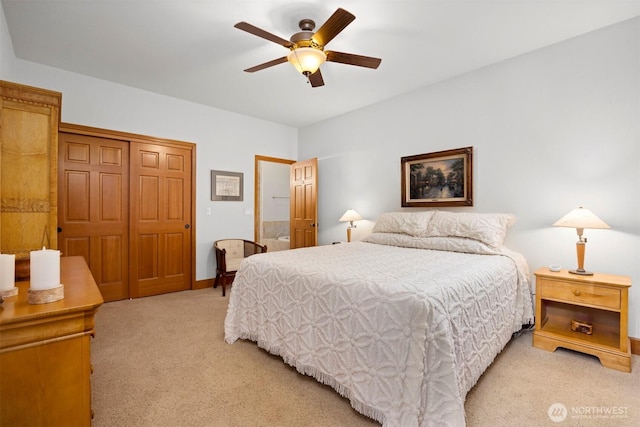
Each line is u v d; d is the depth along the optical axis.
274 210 7.20
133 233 3.64
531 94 2.77
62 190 3.22
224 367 2.06
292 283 2.03
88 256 3.39
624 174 2.32
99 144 3.44
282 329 2.08
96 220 3.43
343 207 4.52
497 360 2.15
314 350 1.85
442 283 1.63
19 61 2.91
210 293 3.92
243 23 1.88
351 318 1.66
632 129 2.29
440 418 1.33
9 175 1.36
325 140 4.82
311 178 4.67
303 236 4.82
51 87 3.08
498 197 2.99
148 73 3.22
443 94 3.38
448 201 3.32
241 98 3.94
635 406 1.64
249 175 4.68
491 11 2.19
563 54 2.60
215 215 4.33
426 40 2.57
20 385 0.96
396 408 1.41
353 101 4.02
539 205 2.74
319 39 2.11
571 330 2.38
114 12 2.20
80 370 1.04
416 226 3.14
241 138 4.59
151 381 1.89
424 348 1.36
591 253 2.46
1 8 2.14
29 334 0.97
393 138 3.88
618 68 2.34
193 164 4.10
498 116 2.98
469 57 2.87
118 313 3.13
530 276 2.78
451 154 3.28
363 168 4.24
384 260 2.30
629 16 2.26
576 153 2.54
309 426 1.51
